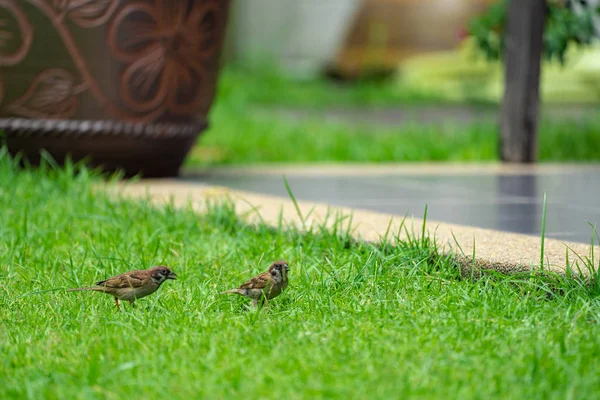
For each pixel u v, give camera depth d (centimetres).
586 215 834
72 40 1005
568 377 411
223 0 1085
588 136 1537
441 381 414
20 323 529
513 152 1359
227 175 1191
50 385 421
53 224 787
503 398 395
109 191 946
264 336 482
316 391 398
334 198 957
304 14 3153
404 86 2788
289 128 1756
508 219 808
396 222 772
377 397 394
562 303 528
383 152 1477
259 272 632
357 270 609
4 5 989
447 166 1338
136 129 1041
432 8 3019
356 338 476
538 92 1349
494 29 1523
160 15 1027
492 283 580
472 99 2586
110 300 578
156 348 466
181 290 591
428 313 521
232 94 2392
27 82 1005
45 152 1031
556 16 1434
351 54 3102
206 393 400
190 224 780
